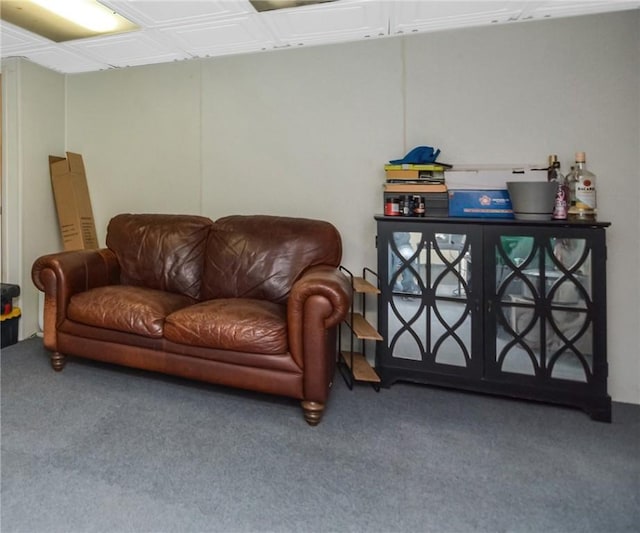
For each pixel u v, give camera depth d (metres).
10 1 2.10
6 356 2.62
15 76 2.89
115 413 1.92
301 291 1.81
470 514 1.30
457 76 2.41
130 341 2.13
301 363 1.85
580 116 2.22
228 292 2.43
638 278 2.16
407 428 1.84
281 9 2.17
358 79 2.58
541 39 2.27
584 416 1.98
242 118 2.83
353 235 2.65
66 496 1.35
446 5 2.12
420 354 2.23
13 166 2.93
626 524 1.26
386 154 2.56
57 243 3.21
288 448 1.67
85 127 3.22
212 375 1.99
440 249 2.17
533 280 2.03
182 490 1.40
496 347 2.10
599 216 2.20
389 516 1.29
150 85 3.03
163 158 3.04
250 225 2.53
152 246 2.66
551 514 1.30
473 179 2.22
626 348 2.18
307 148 2.71
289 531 1.23
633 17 2.13
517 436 1.79
